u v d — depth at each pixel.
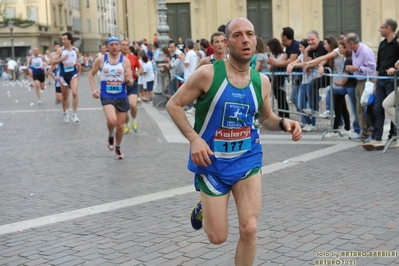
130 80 11.96
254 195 5.07
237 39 4.94
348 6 39.31
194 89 5.02
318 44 15.61
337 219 7.48
